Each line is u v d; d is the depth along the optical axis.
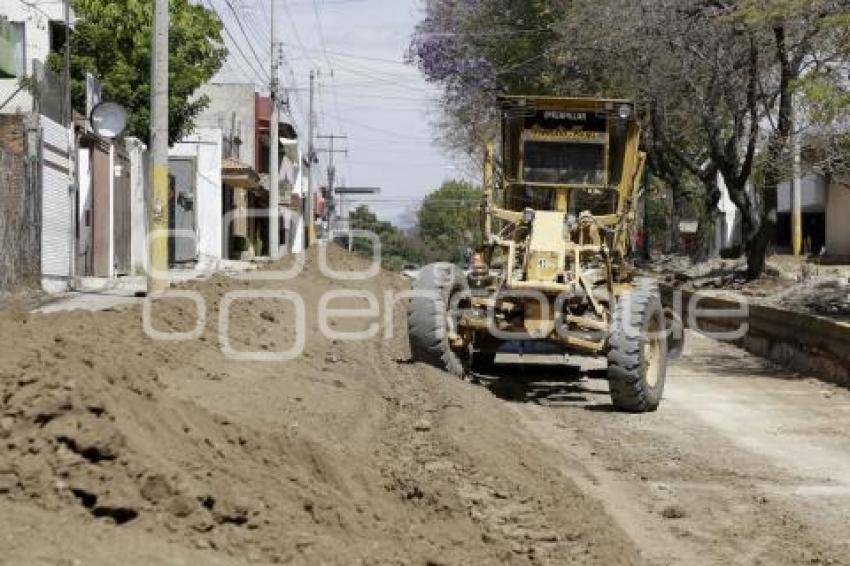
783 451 25.83
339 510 15.46
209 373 23.03
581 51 75.69
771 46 58.38
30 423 14.19
